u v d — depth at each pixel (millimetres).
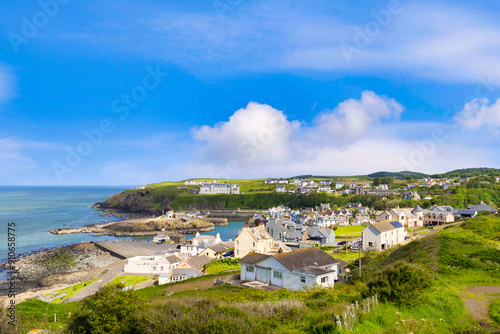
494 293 27109
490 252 38562
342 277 43312
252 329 16219
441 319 19562
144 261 69500
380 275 24828
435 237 47188
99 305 18766
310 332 16141
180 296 35000
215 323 15859
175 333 15617
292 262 40062
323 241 95625
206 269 62875
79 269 75750
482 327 18812
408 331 16375
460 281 31219
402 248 51688
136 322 17438
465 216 114812
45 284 62562
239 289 37781
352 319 16750
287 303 21469
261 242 72938
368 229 72375
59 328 19250
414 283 23250
